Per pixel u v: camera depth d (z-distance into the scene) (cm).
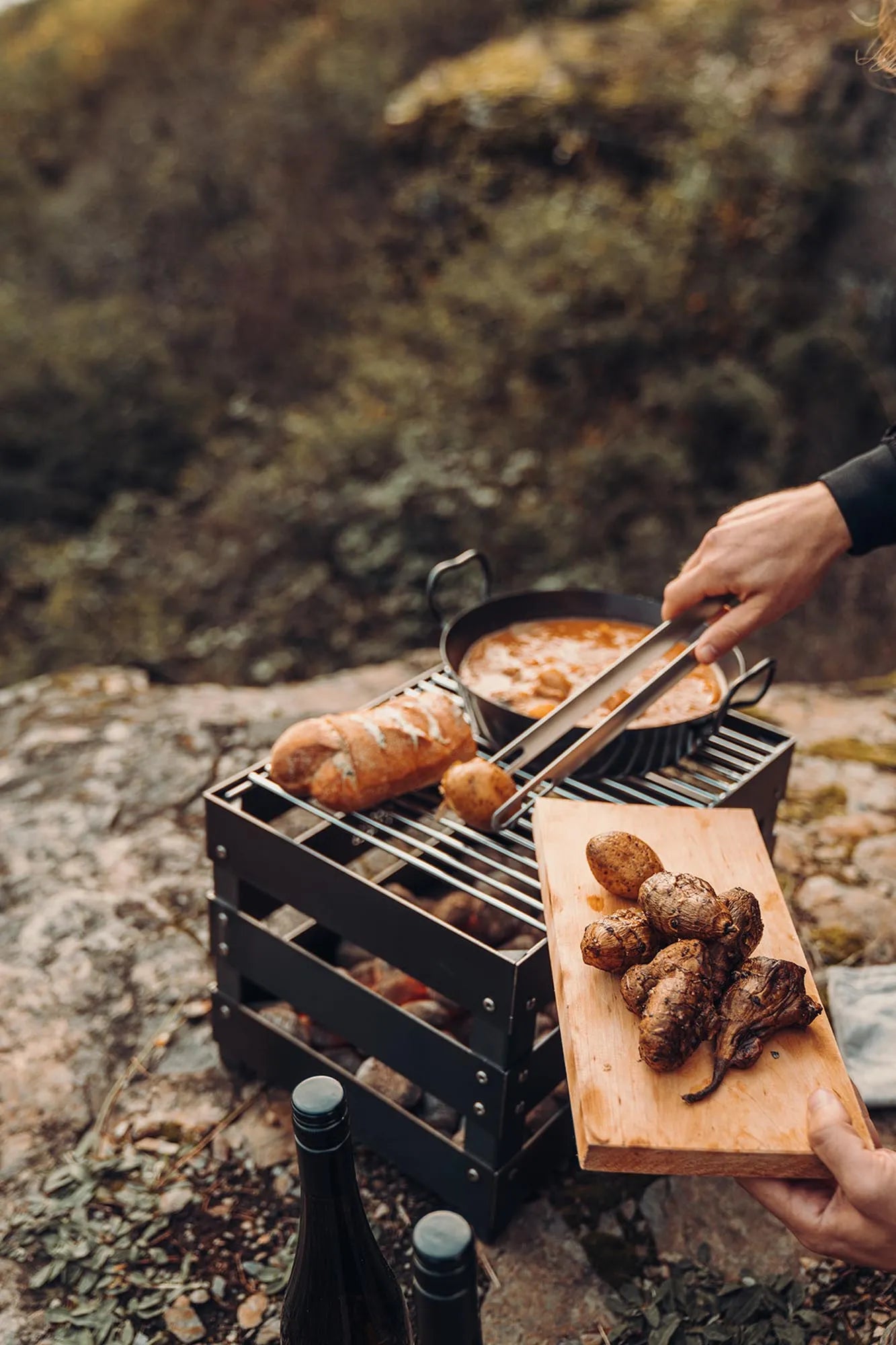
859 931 217
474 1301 92
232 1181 175
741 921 129
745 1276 159
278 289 754
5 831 245
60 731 279
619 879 139
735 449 552
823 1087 122
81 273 842
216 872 178
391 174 760
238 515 571
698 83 668
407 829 193
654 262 591
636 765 171
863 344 541
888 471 166
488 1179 158
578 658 195
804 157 574
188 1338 153
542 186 695
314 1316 122
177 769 265
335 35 870
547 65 728
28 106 989
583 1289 158
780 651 453
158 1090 190
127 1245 165
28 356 695
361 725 168
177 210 823
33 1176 175
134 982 210
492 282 629
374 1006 163
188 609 552
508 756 168
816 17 664
